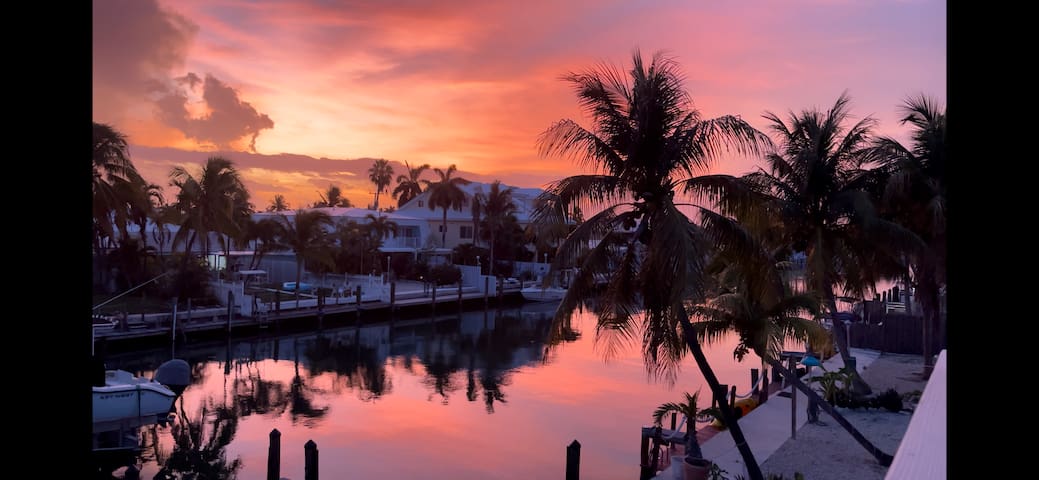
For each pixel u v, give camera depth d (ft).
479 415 81.10
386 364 112.47
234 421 77.82
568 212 47.42
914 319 106.93
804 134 77.00
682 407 50.70
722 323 52.08
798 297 51.78
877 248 77.10
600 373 106.93
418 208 238.07
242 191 150.82
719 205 47.50
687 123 46.55
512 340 138.82
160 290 133.28
